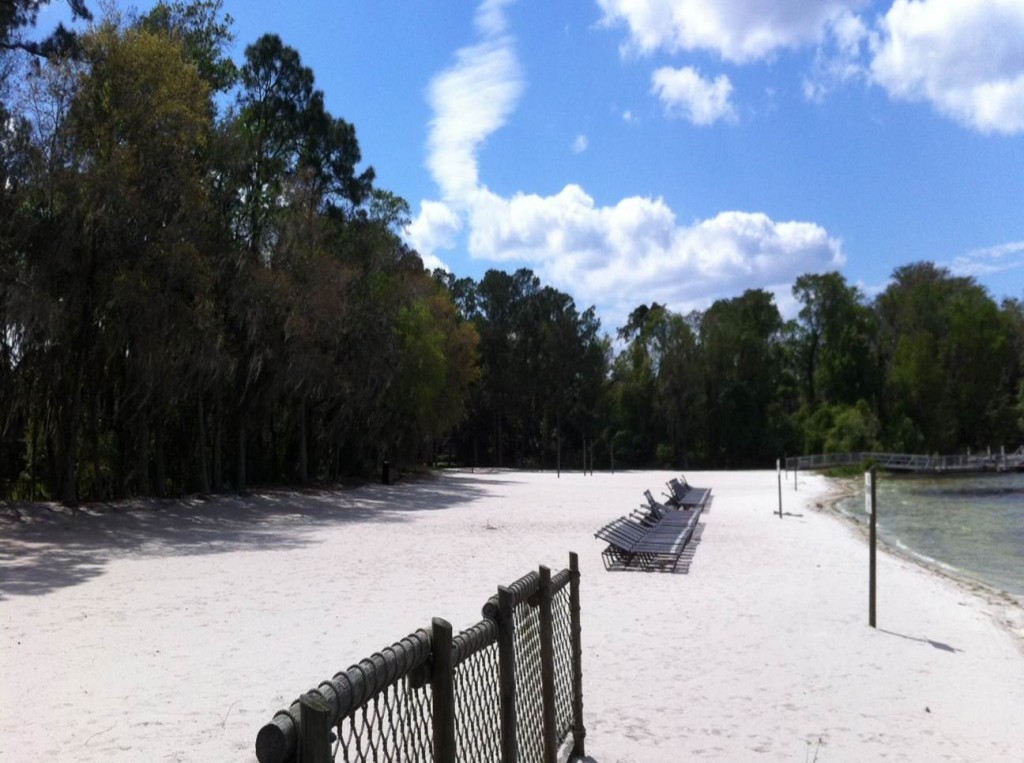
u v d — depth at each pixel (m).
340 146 40.47
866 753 6.68
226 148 29.47
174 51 25.31
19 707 7.12
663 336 90.25
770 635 10.75
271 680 8.08
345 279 34.94
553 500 36.81
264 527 24.58
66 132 22.75
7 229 21.59
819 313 88.69
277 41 37.47
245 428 34.72
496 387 88.69
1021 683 9.01
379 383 43.12
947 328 84.38
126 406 27.55
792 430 86.88
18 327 21.97
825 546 21.20
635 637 10.48
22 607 11.84
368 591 13.45
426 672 3.48
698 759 6.39
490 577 15.02
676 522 23.47
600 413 92.25
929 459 72.25
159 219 24.36
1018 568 20.08
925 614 12.62
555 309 92.00
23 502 24.31
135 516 24.77
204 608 11.92
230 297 29.64
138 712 7.02
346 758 2.71
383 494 39.16
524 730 4.87
